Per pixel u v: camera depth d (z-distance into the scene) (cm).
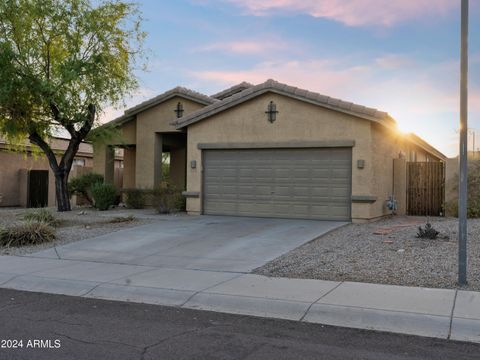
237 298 737
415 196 1805
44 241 1234
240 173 1720
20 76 1716
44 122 1930
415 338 585
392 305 681
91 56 1794
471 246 1039
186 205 1827
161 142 2191
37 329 615
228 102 1694
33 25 1778
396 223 1512
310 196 1619
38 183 2688
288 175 1652
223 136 1730
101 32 1791
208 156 1772
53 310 709
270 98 1659
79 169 2650
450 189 1709
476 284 783
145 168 2166
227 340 575
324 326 634
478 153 1625
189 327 626
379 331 612
